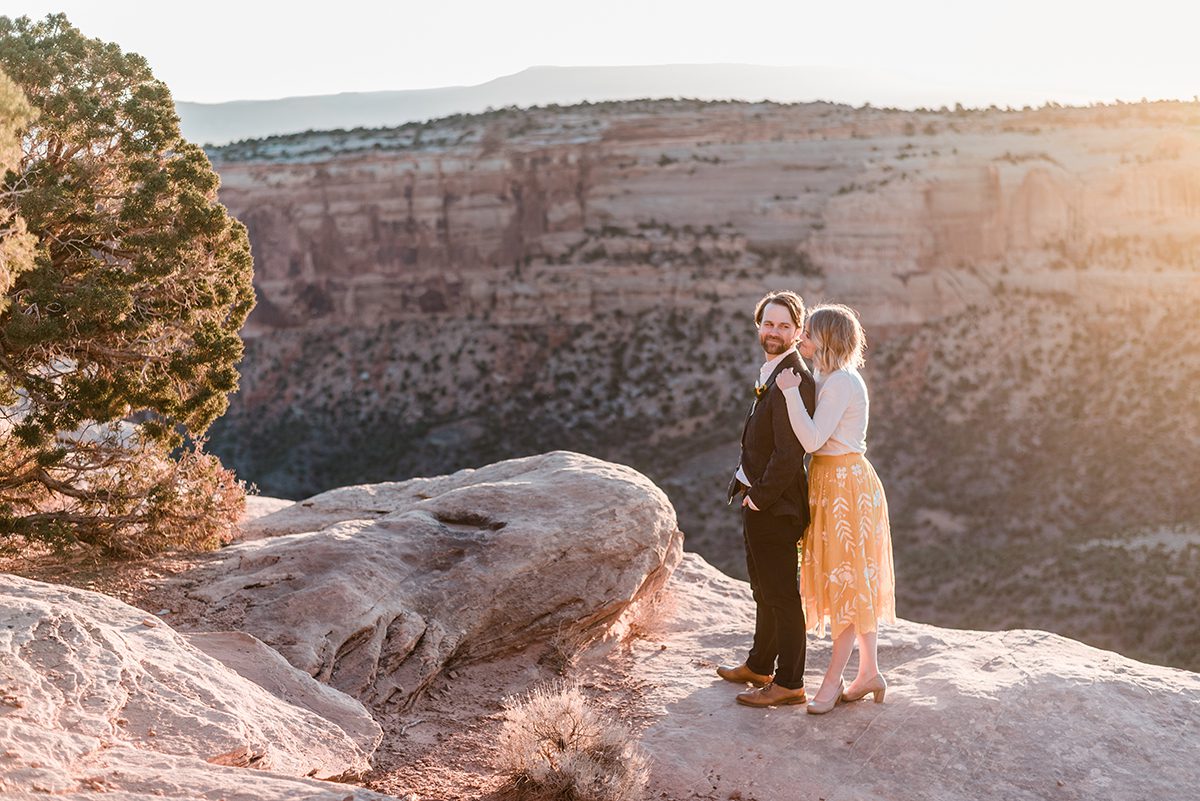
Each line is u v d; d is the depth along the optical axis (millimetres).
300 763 5004
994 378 70938
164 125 9570
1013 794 5488
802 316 6379
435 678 7125
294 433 78062
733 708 6508
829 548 6254
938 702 6188
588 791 5363
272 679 5945
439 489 10148
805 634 6469
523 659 7621
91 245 9312
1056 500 59938
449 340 79875
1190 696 6258
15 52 9234
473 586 7625
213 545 9242
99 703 4672
